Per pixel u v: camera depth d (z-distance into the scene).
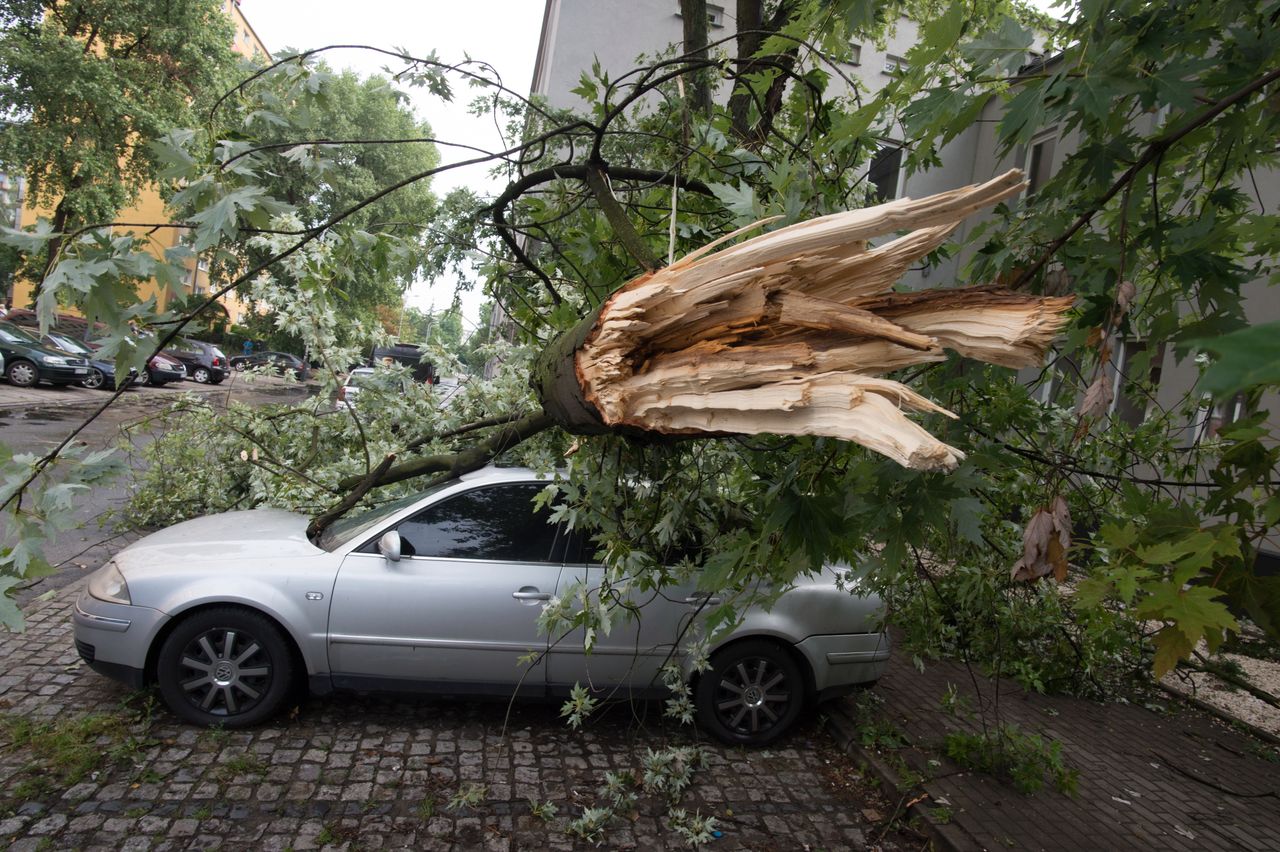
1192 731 5.19
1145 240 2.05
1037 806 3.82
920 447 1.29
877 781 3.97
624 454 2.74
